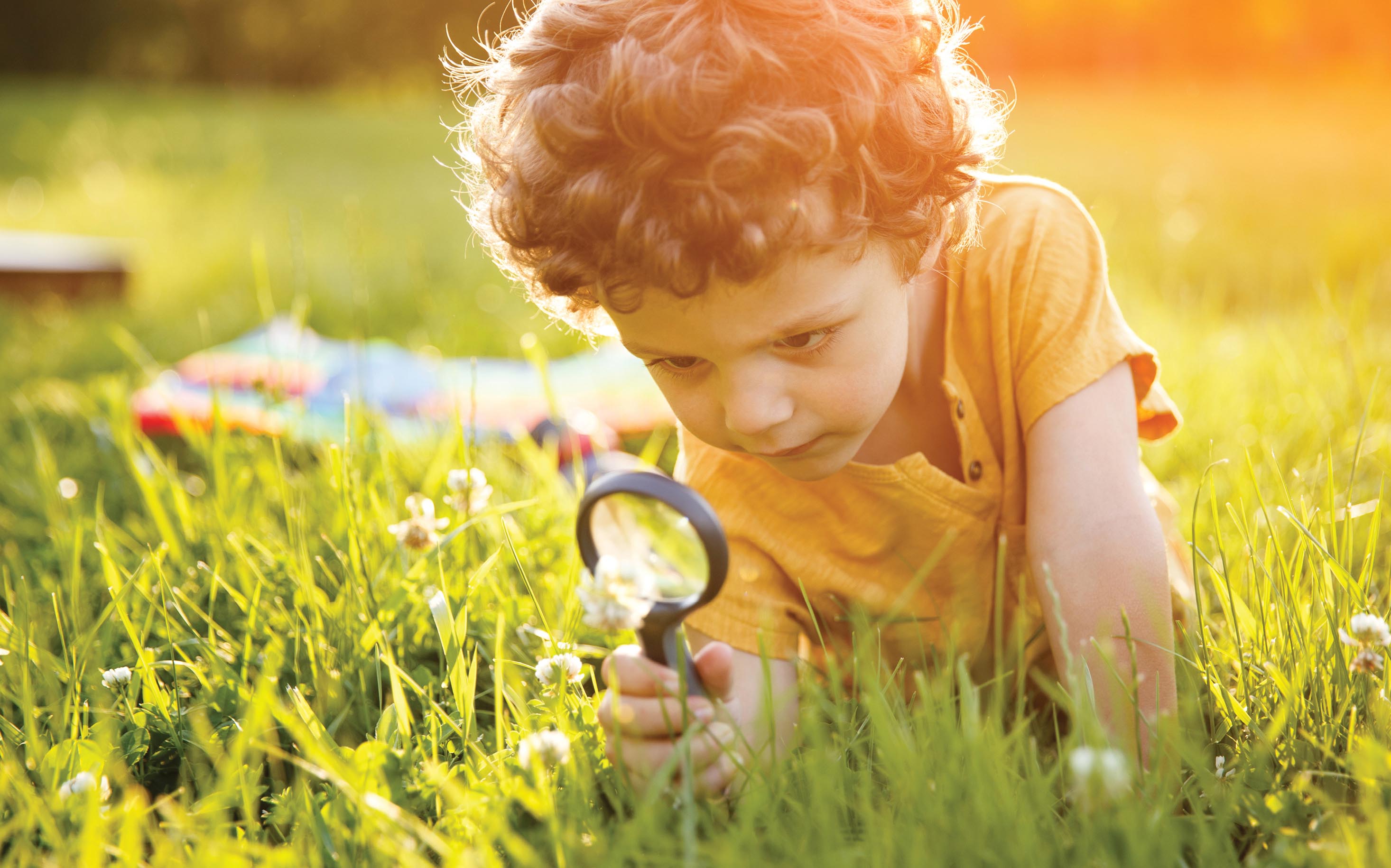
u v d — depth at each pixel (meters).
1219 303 3.79
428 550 1.44
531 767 1.05
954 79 1.15
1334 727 1.09
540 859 0.92
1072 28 24.69
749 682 1.31
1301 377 2.37
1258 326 3.29
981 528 1.34
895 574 1.39
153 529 1.88
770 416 1.02
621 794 1.05
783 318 0.99
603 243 0.98
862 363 1.05
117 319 4.64
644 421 2.75
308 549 1.66
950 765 0.93
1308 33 21.94
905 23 1.07
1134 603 1.19
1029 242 1.30
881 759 1.06
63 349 3.91
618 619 0.94
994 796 0.91
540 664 1.22
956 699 1.25
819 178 0.96
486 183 1.16
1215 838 0.93
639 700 1.03
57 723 1.22
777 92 0.96
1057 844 0.90
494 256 1.23
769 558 1.37
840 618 1.40
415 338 3.82
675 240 0.94
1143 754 1.16
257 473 2.05
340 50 27.98
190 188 8.93
